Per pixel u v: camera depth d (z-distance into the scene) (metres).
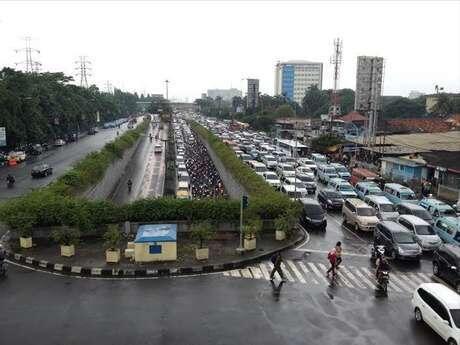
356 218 31.83
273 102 160.88
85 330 16.80
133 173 63.62
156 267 22.86
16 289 20.42
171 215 28.28
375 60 67.19
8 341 15.94
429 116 115.50
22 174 56.69
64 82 115.38
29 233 25.66
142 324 17.33
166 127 158.62
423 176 49.75
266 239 28.34
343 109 131.75
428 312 17.31
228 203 29.09
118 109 188.38
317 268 24.08
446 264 22.61
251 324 17.50
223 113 196.75
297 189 41.41
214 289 20.88
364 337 16.73
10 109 64.19
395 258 25.88
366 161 62.97
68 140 102.56
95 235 27.48
